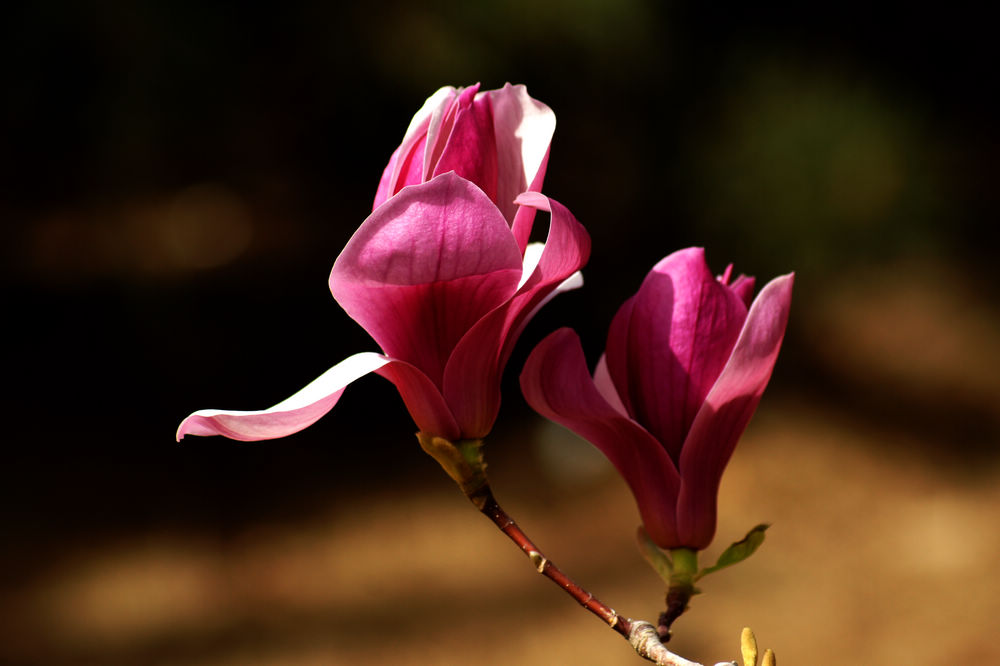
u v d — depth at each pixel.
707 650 4.95
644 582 5.44
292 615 5.28
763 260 7.78
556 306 7.69
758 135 7.62
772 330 0.98
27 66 6.59
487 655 4.87
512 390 7.33
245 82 6.93
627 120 7.46
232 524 6.14
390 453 6.91
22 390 7.46
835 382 7.71
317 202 8.97
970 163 8.66
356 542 5.93
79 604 5.36
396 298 0.88
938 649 4.85
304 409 0.86
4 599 5.39
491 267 0.85
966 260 8.58
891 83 8.37
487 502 0.95
